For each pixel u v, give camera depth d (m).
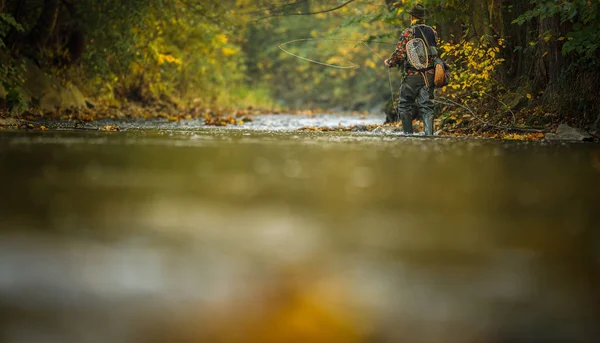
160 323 4.15
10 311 4.33
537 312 4.43
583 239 6.39
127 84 51.94
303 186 9.59
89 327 4.09
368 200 8.46
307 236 6.35
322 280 4.95
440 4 26.61
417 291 4.74
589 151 16.23
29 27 44.62
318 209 7.78
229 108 60.84
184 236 6.31
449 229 6.75
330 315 4.30
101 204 7.96
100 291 4.68
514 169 12.05
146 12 42.53
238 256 5.58
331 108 76.12
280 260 5.46
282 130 26.97
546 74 26.81
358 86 74.56
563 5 22.70
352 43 67.56
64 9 45.12
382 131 27.30
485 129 25.81
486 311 4.43
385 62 25.03
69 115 36.53
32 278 4.96
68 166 11.73
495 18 28.17
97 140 18.14
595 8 21.86
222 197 8.55
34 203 8.01
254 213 7.51
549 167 12.45
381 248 5.90
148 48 46.38
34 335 3.98
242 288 4.76
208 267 5.25
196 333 4.02
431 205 8.15
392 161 13.30
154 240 6.12
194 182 9.88
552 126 24.92
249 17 48.44
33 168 11.41
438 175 11.04
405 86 24.67
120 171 11.09
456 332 4.11
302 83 81.94
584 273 5.24
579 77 25.45
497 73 28.59
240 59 71.50
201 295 4.61
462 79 27.84
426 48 24.48
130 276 5.00
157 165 12.05
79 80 45.47
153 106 53.47
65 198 8.37
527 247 6.02
